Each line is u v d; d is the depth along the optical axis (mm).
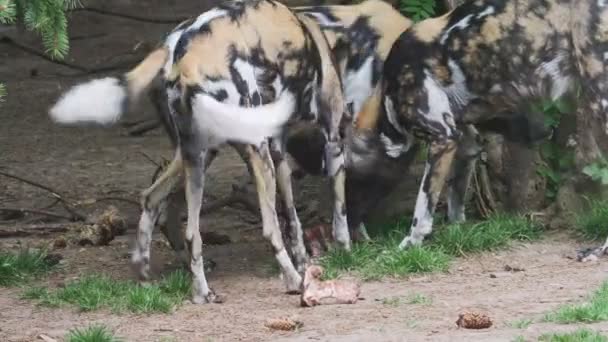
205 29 17094
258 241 21844
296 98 18234
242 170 27688
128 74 16938
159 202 18000
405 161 20609
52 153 30844
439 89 19969
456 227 20031
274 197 17406
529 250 19906
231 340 14828
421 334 14562
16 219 24531
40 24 15594
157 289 17188
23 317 16500
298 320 15422
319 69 18578
